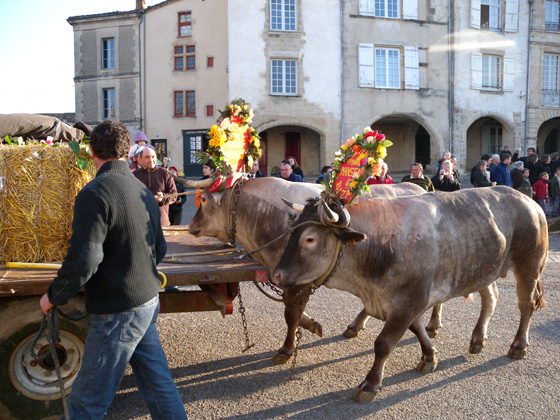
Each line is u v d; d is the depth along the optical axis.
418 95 22.42
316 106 21.16
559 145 28.06
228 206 4.60
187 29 23.88
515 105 24.11
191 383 4.12
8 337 3.21
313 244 3.65
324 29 21.08
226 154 4.58
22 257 3.69
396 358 4.68
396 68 22.19
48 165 3.67
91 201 2.49
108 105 25.30
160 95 24.25
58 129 5.64
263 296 6.65
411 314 3.84
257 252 4.46
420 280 3.82
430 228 3.91
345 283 3.98
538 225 4.55
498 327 5.44
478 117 23.44
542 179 13.36
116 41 24.61
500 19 23.70
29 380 3.32
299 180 8.00
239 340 5.07
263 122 20.70
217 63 23.53
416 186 5.35
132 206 2.64
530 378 4.20
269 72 20.69
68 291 2.45
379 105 21.91
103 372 2.59
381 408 3.72
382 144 3.60
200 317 5.79
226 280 3.60
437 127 22.80
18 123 5.31
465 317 5.78
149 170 6.21
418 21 22.20
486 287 4.61
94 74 25.14
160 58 24.14
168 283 3.48
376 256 3.80
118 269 2.59
